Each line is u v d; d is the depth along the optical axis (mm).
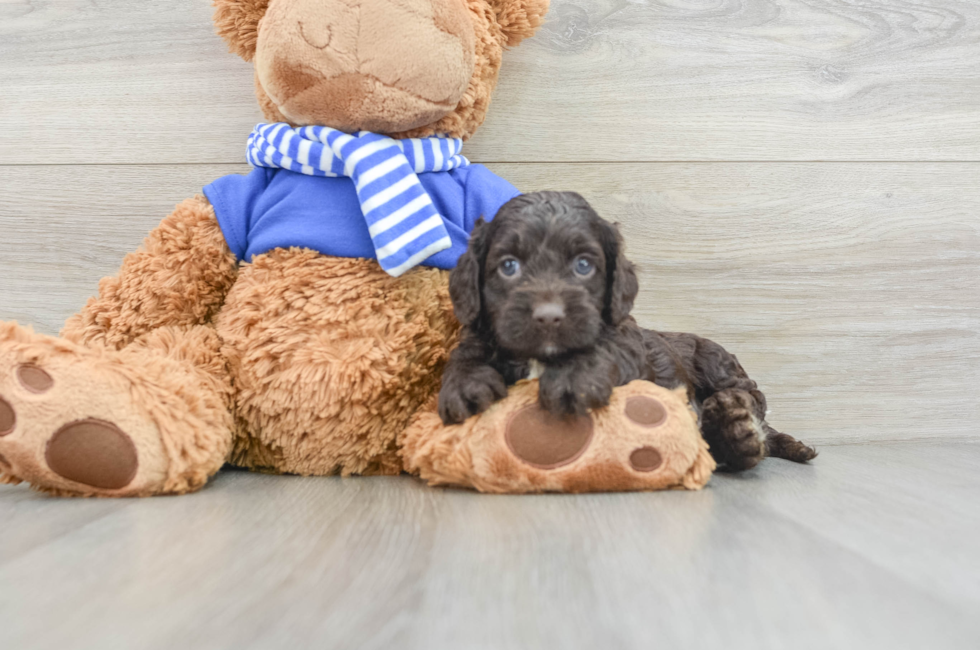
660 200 914
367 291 729
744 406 734
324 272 729
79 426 632
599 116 907
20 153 907
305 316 722
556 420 645
